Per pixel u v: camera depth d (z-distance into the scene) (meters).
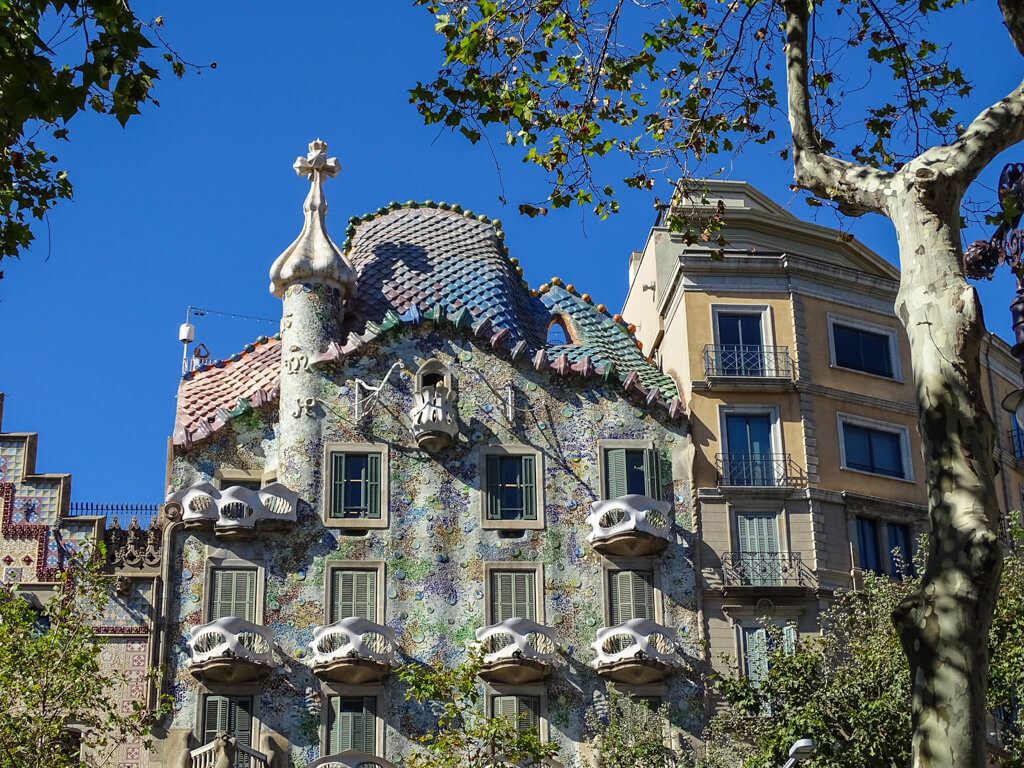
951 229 18.52
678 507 44.97
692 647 43.19
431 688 36.28
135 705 36.28
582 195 26.28
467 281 47.91
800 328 47.56
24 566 42.19
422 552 43.56
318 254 46.22
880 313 49.09
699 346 46.97
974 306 17.69
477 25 24.77
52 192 24.31
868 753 34.12
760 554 44.41
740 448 45.91
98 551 39.59
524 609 43.28
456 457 44.62
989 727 38.94
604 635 42.47
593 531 43.94
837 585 44.38
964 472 16.98
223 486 44.81
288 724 41.19
